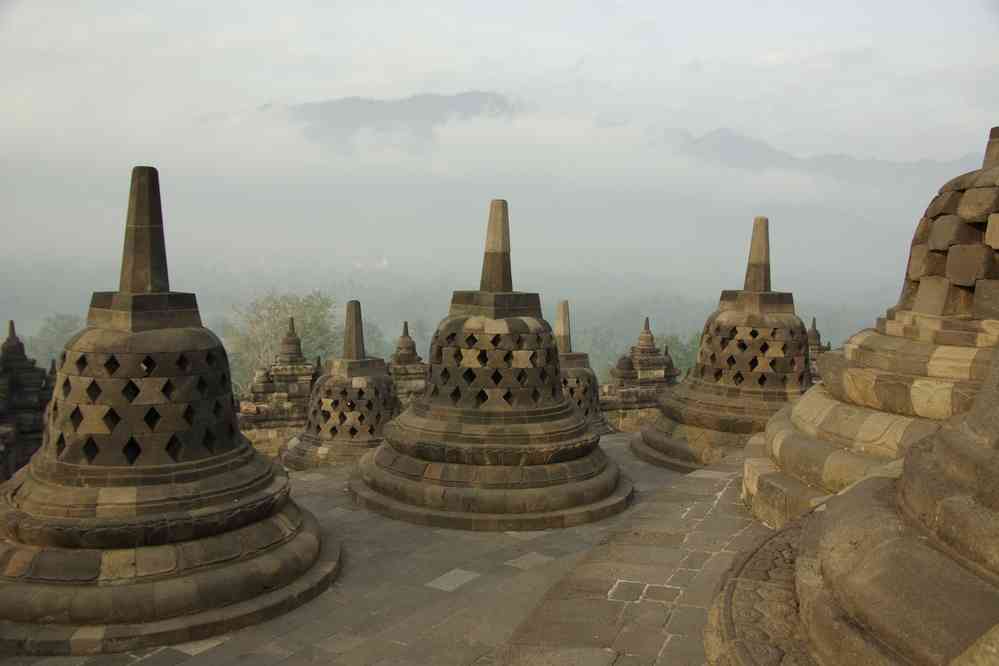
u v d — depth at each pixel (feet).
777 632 12.51
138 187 29.53
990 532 9.62
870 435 25.84
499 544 36.06
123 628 25.02
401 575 31.89
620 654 16.90
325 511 41.42
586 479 41.45
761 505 27.27
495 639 25.82
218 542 28.02
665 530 25.76
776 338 52.85
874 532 11.87
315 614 27.86
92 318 29.89
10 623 25.05
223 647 25.11
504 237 42.88
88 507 26.91
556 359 43.75
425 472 40.78
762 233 54.80
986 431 10.86
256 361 209.87
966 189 26.08
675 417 55.67
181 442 28.86
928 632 9.39
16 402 71.00
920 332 26.63
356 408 65.16
